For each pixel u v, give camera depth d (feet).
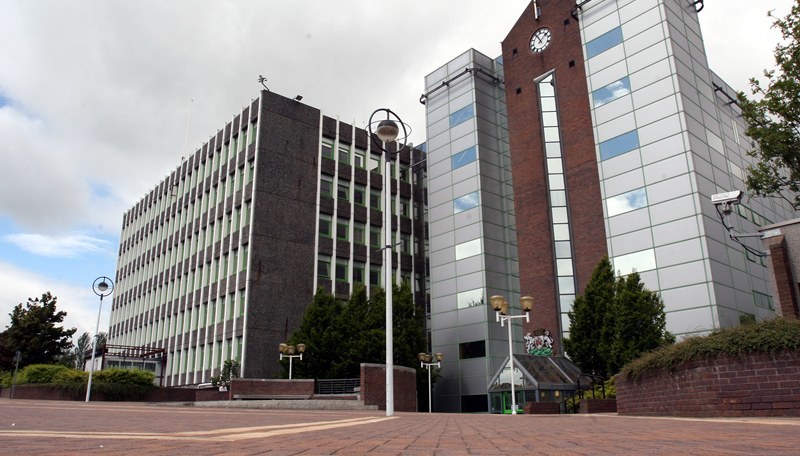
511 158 140.67
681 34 117.91
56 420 30.07
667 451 12.92
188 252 171.01
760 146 66.49
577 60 131.85
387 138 57.06
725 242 105.81
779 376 36.65
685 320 99.91
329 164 159.74
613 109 119.96
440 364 140.97
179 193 185.47
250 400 99.09
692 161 105.40
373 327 123.24
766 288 116.06
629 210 112.78
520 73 144.15
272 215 143.54
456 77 156.35
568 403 94.22
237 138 158.71
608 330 89.40
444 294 145.28
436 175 156.15
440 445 15.94
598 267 97.04
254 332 132.57
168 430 22.24
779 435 18.07
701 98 116.47
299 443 15.88
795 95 61.67
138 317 194.70
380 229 167.22
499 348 133.08
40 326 182.50
